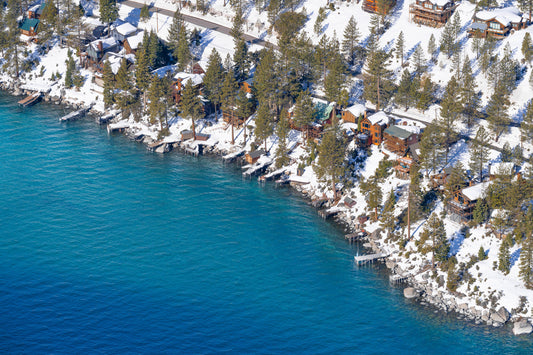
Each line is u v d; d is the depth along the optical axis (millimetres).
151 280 180000
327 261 187750
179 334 163375
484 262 178750
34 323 166375
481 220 185375
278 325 166375
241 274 182750
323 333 164375
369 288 178250
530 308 167125
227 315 169125
